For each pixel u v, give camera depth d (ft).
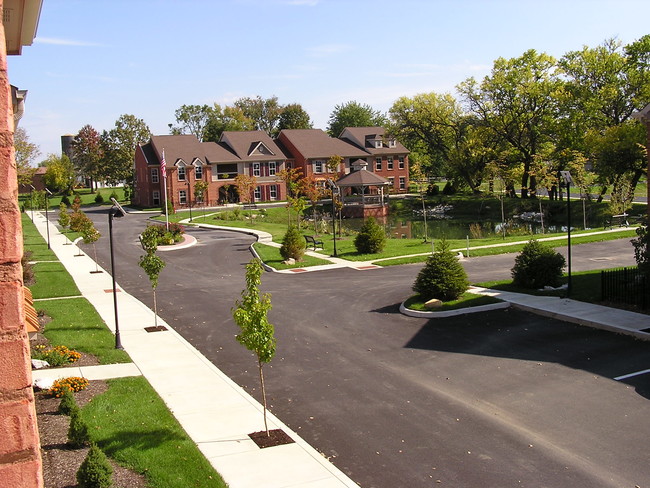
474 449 39.06
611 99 199.93
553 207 212.23
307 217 237.66
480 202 239.50
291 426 43.70
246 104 481.87
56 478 33.63
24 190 386.93
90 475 30.63
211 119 440.45
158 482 33.60
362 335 67.41
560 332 64.49
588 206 201.46
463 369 54.80
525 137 235.20
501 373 53.21
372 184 236.43
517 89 222.28
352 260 119.75
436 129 271.49
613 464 36.37
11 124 11.69
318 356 60.49
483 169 249.34
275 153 293.02
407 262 115.14
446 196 262.26
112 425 41.60
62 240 164.55
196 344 65.72
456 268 78.69
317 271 110.93
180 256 134.31
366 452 39.14
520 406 45.80
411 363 57.16
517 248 122.31
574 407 45.14
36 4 24.02
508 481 34.81
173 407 46.65
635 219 168.45
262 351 40.65
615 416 43.16
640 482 34.22
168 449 38.04
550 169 198.70
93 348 61.46
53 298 89.35
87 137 384.68
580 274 91.76
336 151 295.28
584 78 207.92
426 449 39.29
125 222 214.90
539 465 36.60
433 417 44.45
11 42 29.35
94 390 49.26
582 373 52.11
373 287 93.20
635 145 168.76
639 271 73.26
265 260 122.21
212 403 47.57
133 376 53.52
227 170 286.46
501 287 85.15
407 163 310.86
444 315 73.20
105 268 118.93
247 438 40.88
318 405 47.62
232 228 182.29
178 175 275.59
